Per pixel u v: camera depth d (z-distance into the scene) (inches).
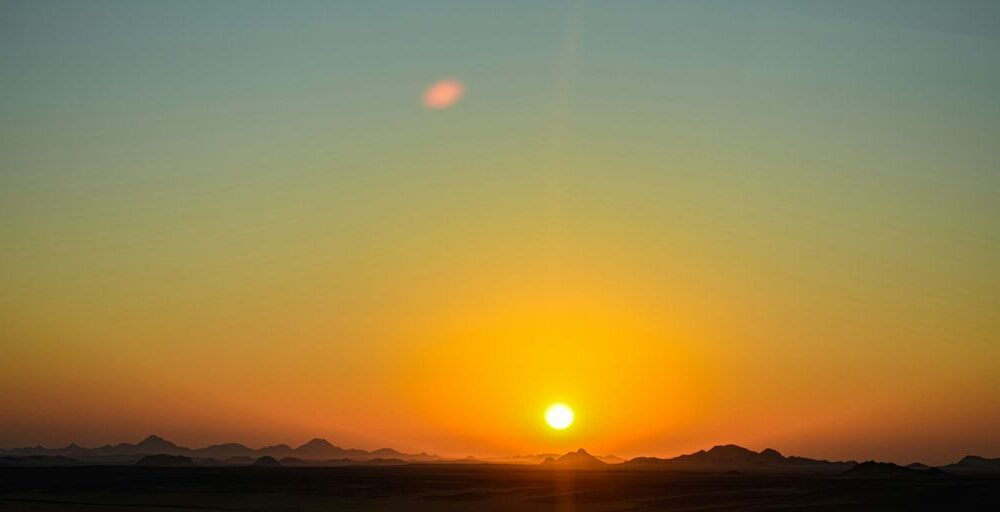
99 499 3432.6
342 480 4763.8
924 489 3321.9
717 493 3570.4
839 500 3019.2
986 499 2935.5
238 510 2876.5
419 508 3038.9
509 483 4557.1
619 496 3474.4
